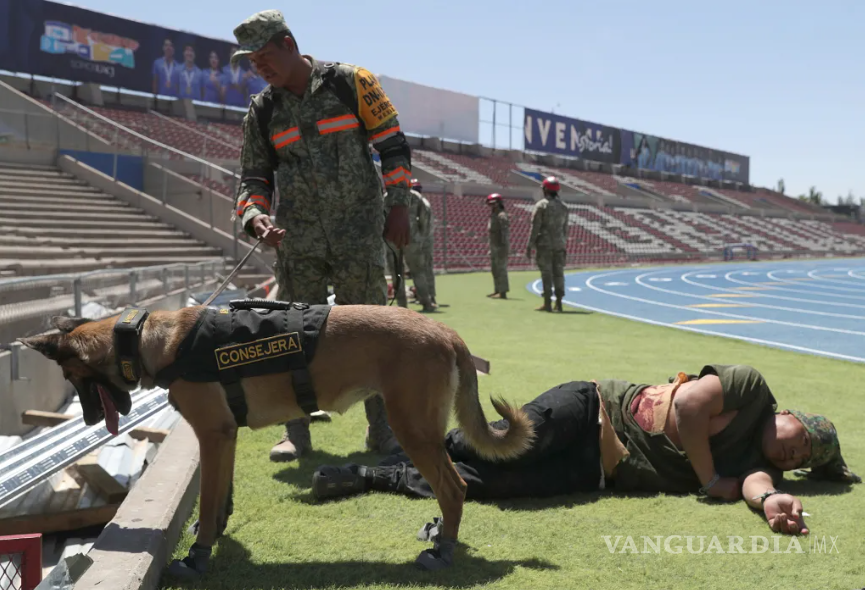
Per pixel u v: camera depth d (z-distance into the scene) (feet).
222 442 10.01
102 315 22.95
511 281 88.33
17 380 17.11
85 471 13.50
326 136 14.44
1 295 16.39
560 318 45.32
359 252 14.94
